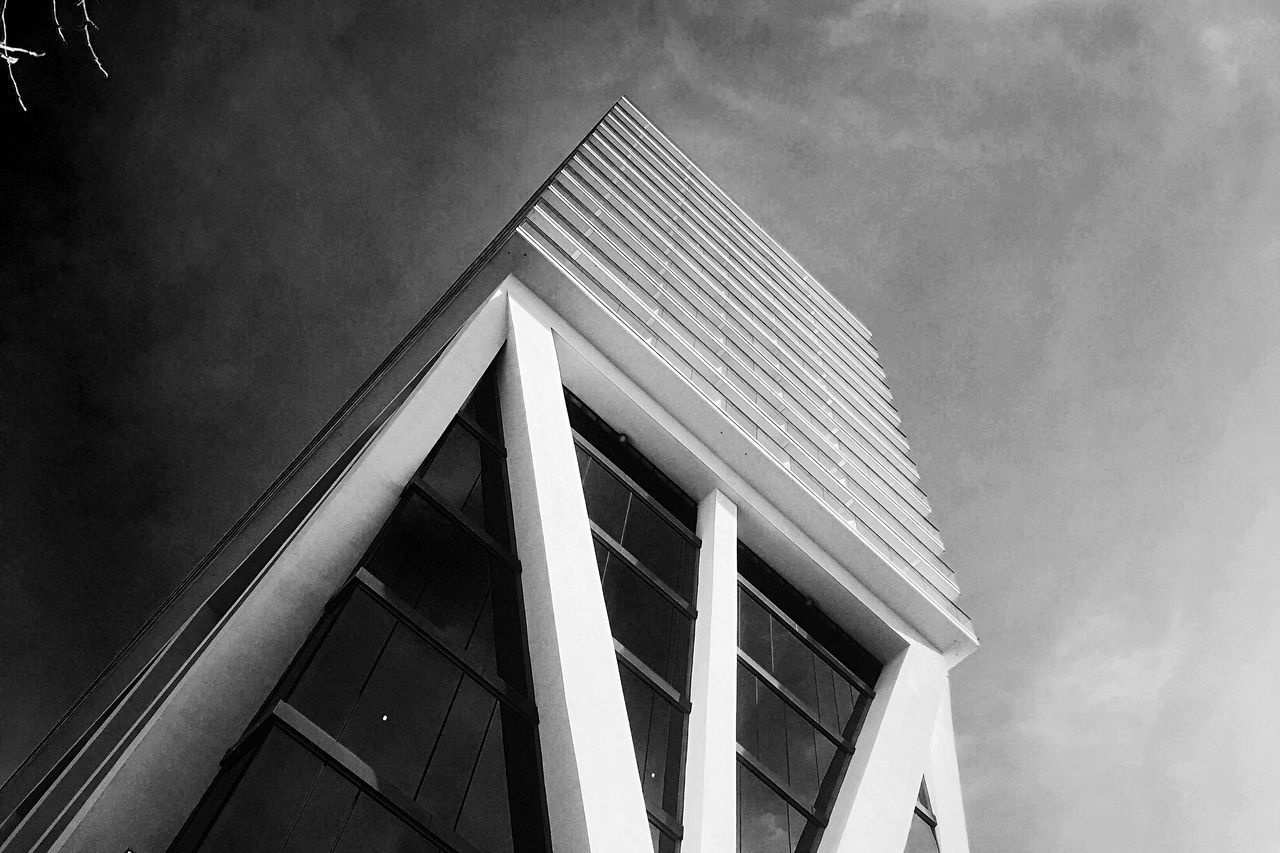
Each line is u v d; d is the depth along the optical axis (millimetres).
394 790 16047
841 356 52719
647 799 21047
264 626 18000
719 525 29312
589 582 20625
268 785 14820
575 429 28656
